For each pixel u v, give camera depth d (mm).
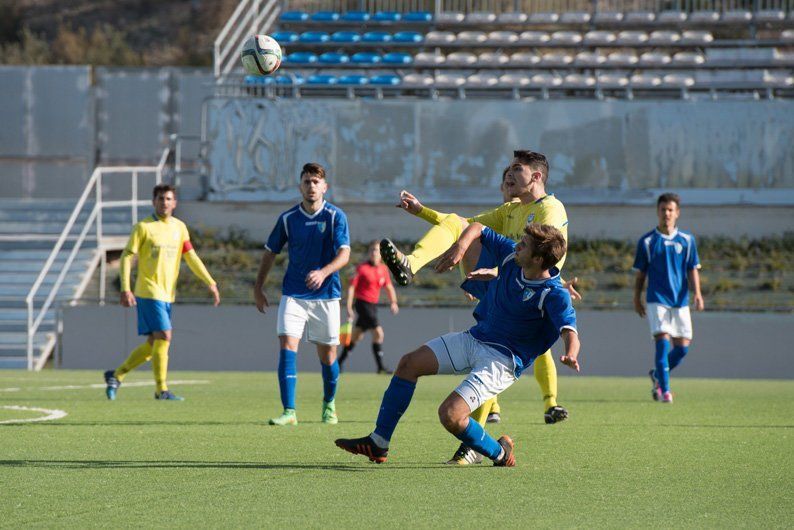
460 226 19891
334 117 85000
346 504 16188
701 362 64250
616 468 20734
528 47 95312
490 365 19109
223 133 85062
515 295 18938
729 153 83500
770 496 17516
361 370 65750
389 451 23047
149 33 170375
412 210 20297
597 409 36594
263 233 85062
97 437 25391
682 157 83750
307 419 31188
